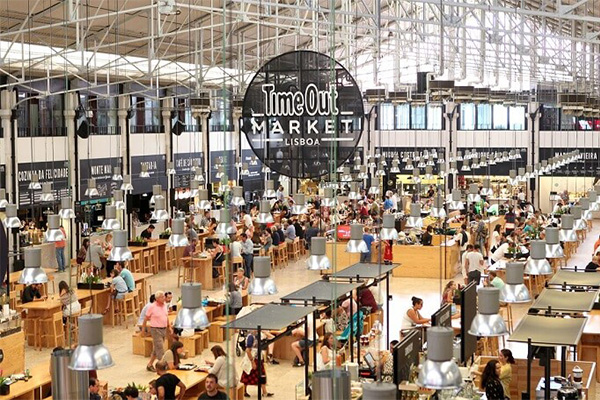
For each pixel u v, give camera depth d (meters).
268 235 28.02
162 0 18.78
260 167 39.81
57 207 28.77
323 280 14.59
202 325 10.54
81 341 8.02
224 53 6.60
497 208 36.53
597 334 15.52
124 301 20.50
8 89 26.39
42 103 28.41
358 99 10.30
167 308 17.66
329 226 29.42
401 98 28.50
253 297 23.61
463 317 12.52
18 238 26.11
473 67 35.22
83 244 24.64
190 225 27.39
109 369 16.83
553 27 33.28
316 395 6.85
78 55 26.34
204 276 25.14
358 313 13.62
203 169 37.75
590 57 38.81
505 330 9.41
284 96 10.43
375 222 27.52
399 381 10.47
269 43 32.47
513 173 34.22
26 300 19.08
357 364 12.99
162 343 16.70
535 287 23.89
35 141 27.88
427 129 44.53
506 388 13.38
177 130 35.53
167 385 13.06
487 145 44.78
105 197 31.34
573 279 15.62
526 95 43.97
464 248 27.80
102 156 31.33
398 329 19.28
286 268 28.89
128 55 28.70
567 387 12.02
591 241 35.22
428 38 32.19
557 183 44.69
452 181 44.22
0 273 16.06
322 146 10.38
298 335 16.66
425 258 27.33
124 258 15.62
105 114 31.61
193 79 33.47
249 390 15.25
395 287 25.47
